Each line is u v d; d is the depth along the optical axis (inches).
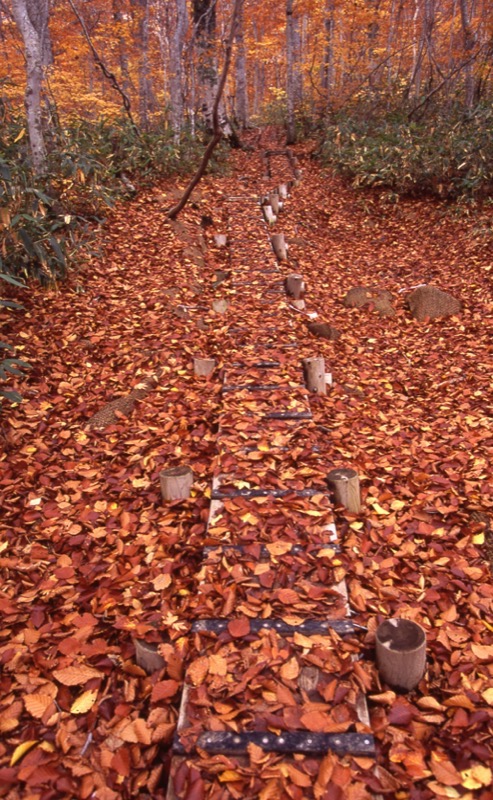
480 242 309.1
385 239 356.2
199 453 141.3
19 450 145.2
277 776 64.7
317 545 102.0
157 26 634.8
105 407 162.9
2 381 165.9
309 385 179.2
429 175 374.6
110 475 136.0
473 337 227.5
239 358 183.9
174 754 68.3
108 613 94.1
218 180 426.0
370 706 77.6
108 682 82.1
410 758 70.4
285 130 711.1
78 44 532.7
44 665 84.1
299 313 238.4
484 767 69.8
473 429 164.4
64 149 275.4
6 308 205.5
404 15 634.2
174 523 116.9
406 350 226.4
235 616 87.7
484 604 98.8
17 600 98.4
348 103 567.8
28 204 217.8
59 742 72.4
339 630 85.0
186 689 76.0
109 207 291.9
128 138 360.8
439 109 469.4
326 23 584.1
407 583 104.6
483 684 82.1
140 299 229.1
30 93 239.8
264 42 706.8
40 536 115.5
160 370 181.3
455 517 124.9
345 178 445.4
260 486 120.0
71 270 239.5
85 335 200.2
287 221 362.3
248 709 72.6
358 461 142.6
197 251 288.8
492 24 429.1
